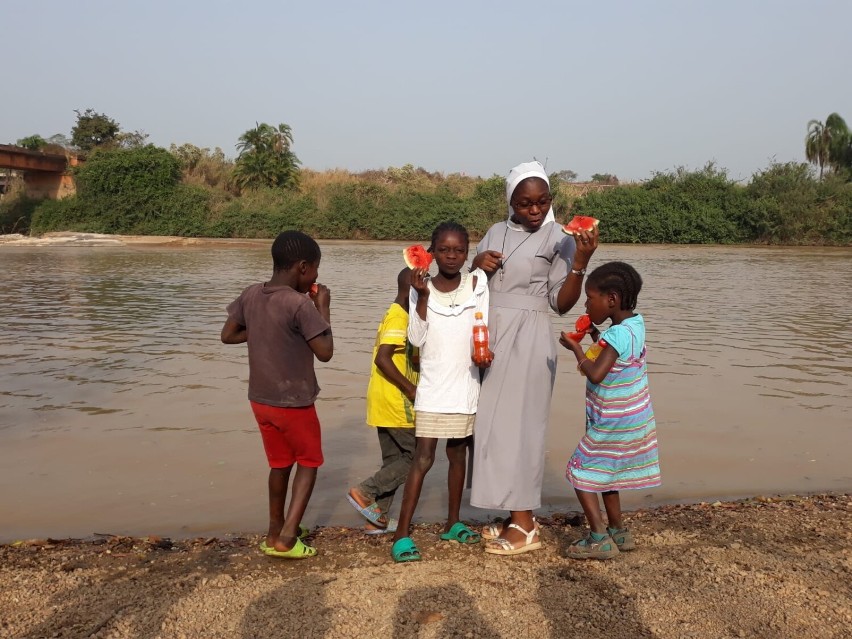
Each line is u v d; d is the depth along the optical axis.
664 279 23.95
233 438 6.59
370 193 51.28
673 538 4.48
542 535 4.63
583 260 4.11
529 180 4.32
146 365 9.72
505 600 3.62
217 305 15.93
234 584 3.81
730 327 13.60
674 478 5.74
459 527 4.53
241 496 5.26
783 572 3.92
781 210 45.81
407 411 4.60
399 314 4.63
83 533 4.65
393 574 3.94
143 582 3.84
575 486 4.26
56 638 3.26
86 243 42.94
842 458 6.20
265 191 52.28
